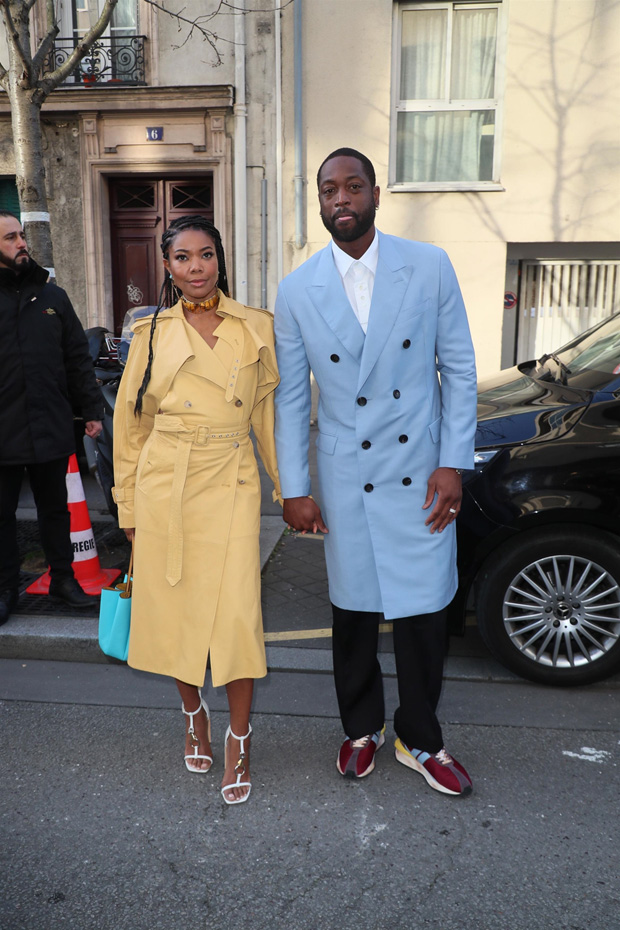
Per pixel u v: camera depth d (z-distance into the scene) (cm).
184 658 257
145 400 259
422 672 263
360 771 274
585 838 242
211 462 251
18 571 401
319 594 443
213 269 245
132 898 218
